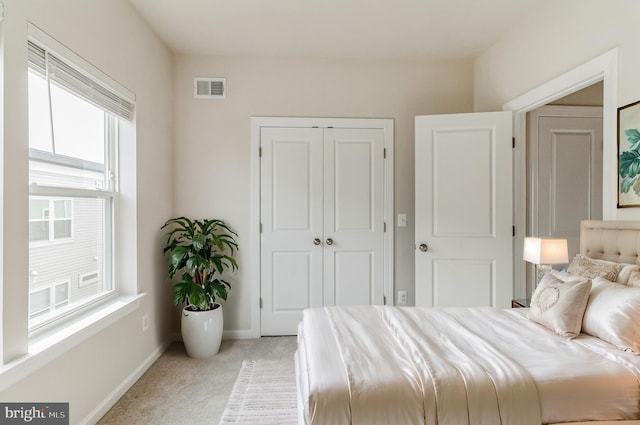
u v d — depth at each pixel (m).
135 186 2.43
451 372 1.23
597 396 1.20
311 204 3.29
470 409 1.14
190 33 2.80
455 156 2.98
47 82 1.59
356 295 3.32
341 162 3.29
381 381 1.20
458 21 2.66
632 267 1.67
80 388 1.79
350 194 3.30
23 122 1.43
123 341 2.24
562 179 3.11
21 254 1.43
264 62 3.24
